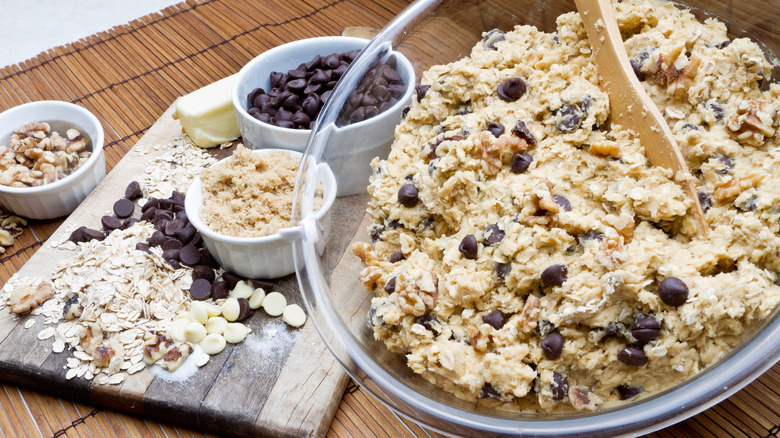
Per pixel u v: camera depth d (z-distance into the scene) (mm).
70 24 720
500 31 558
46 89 667
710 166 481
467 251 479
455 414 452
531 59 531
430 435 507
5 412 521
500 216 487
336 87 546
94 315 539
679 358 448
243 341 534
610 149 488
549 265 467
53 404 525
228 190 568
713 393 433
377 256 511
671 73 499
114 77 674
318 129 537
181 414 510
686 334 447
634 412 436
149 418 520
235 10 720
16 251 587
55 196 590
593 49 518
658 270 453
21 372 522
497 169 496
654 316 449
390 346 485
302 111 606
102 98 663
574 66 523
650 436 490
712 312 444
